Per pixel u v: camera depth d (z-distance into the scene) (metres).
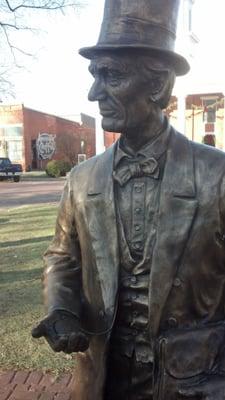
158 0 1.47
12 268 7.04
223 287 1.59
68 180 1.77
